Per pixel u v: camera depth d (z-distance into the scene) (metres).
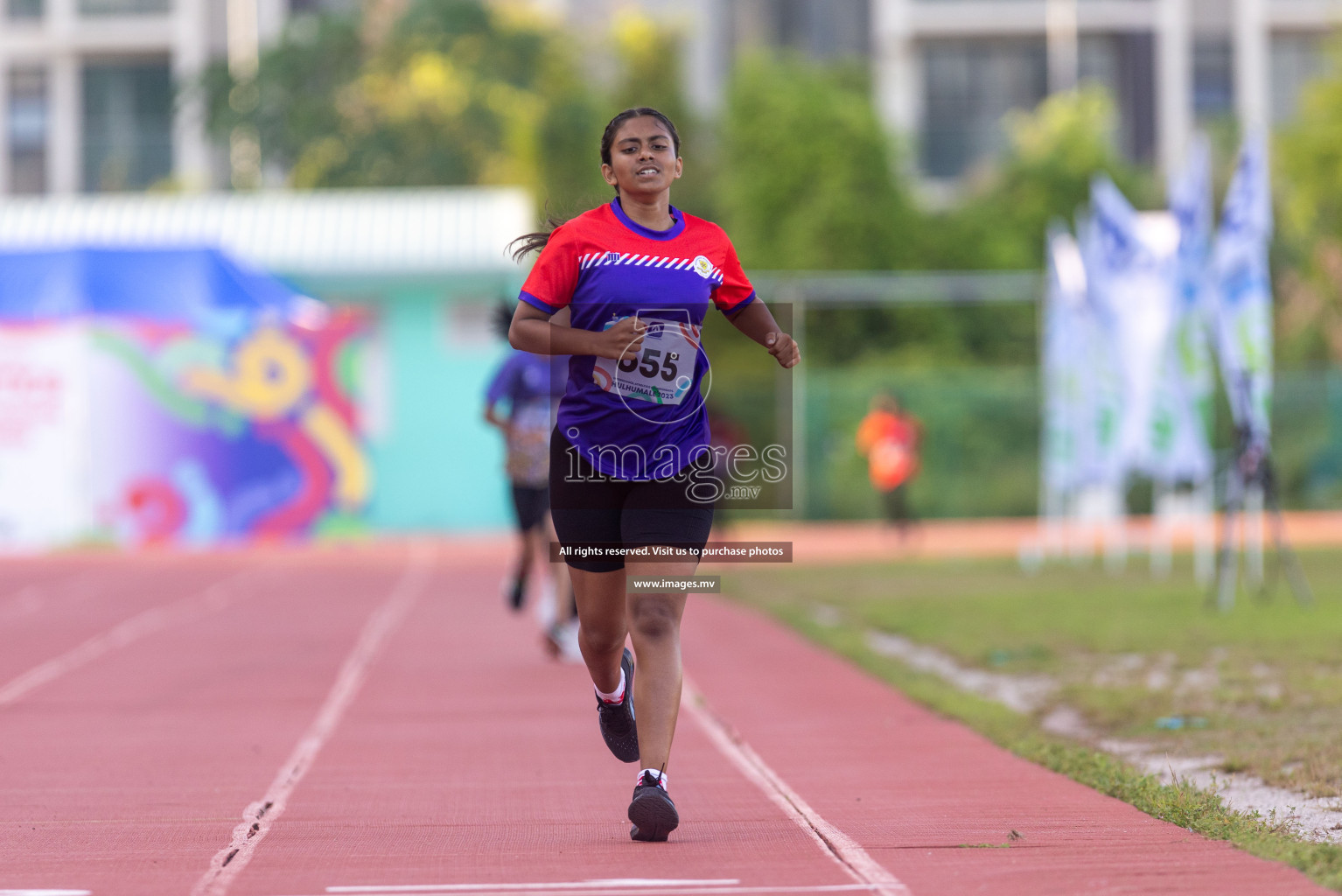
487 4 148.88
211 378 91.81
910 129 145.38
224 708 30.19
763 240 119.44
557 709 29.83
